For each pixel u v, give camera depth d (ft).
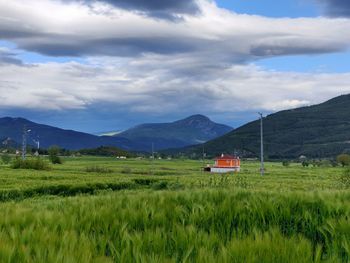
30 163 299.17
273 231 17.98
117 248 16.71
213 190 28.27
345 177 103.14
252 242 16.15
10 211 23.26
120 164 500.74
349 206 23.17
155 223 21.24
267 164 645.51
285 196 26.37
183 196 26.84
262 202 24.32
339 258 16.49
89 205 25.05
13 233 17.43
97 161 611.88
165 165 505.25
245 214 22.76
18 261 14.30
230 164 378.73
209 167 379.55
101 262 14.26
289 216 23.34
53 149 571.69
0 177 189.26
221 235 19.79
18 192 132.57
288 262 15.01
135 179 189.37
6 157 416.46
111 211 22.27
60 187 148.87
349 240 17.61
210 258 14.74
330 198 25.39
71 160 634.02
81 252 14.80
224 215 22.77
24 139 460.14
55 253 14.51
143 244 16.81
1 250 14.60
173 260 14.76
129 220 21.27
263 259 14.97
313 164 540.93
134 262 15.35
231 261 14.67
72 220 20.54
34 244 15.90
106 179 189.78
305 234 22.27
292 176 242.37
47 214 21.67
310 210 24.12
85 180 179.73
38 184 149.89
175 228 19.06
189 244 16.96
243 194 27.78
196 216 22.18
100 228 19.98
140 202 24.80
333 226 19.93
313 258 16.12
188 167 451.53
